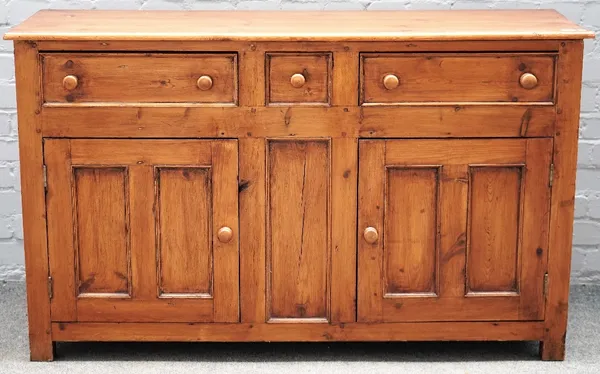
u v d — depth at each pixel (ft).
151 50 9.30
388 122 9.45
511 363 9.92
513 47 9.34
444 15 10.43
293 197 9.59
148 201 9.57
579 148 11.66
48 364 9.84
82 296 9.73
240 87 9.36
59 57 9.32
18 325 10.79
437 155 9.52
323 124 9.44
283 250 9.69
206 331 9.82
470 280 9.76
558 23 9.80
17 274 11.92
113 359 9.98
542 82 9.42
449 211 9.61
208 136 9.46
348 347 10.29
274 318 9.82
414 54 9.33
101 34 9.26
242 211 9.61
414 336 9.84
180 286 9.75
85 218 9.61
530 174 9.57
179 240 9.66
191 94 9.39
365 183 9.55
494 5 11.48
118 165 9.50
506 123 9.47
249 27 9.66
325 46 9.29
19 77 9.35
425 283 9.77
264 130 9.45
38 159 9.48
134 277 9.71
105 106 9.39
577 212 11.80
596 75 11.51
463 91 9.41
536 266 9.74
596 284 11.90
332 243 9.66
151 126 9.44
